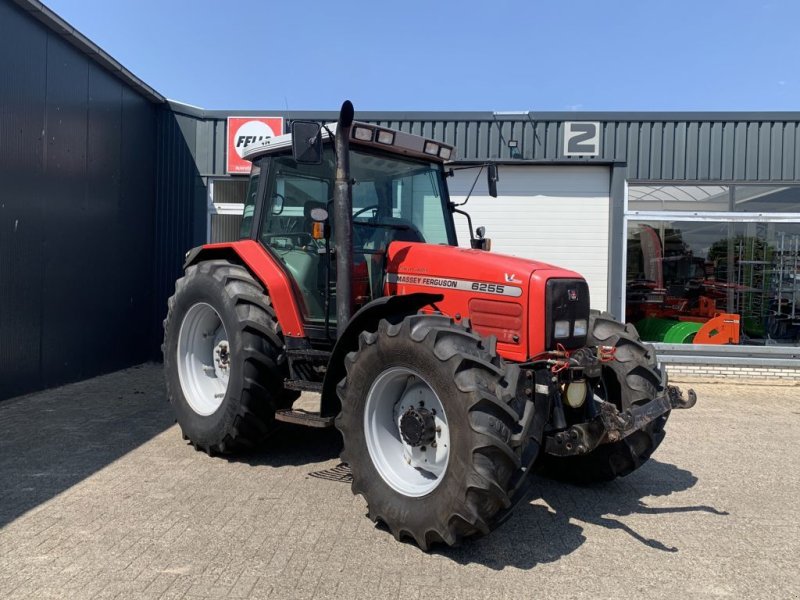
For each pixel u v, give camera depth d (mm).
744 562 3246
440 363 3176
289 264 4766
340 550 3262
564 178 9305
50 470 4438
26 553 3150
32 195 6785
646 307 9180
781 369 8914
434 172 5059
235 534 3422
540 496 4227
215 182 9594
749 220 9078
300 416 4191
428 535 3189
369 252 4496
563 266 9344
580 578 3031
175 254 9570
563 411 3654
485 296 3805
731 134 8984
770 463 5016
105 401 6691
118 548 3221
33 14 6656
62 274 7363
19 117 6535
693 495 4262
